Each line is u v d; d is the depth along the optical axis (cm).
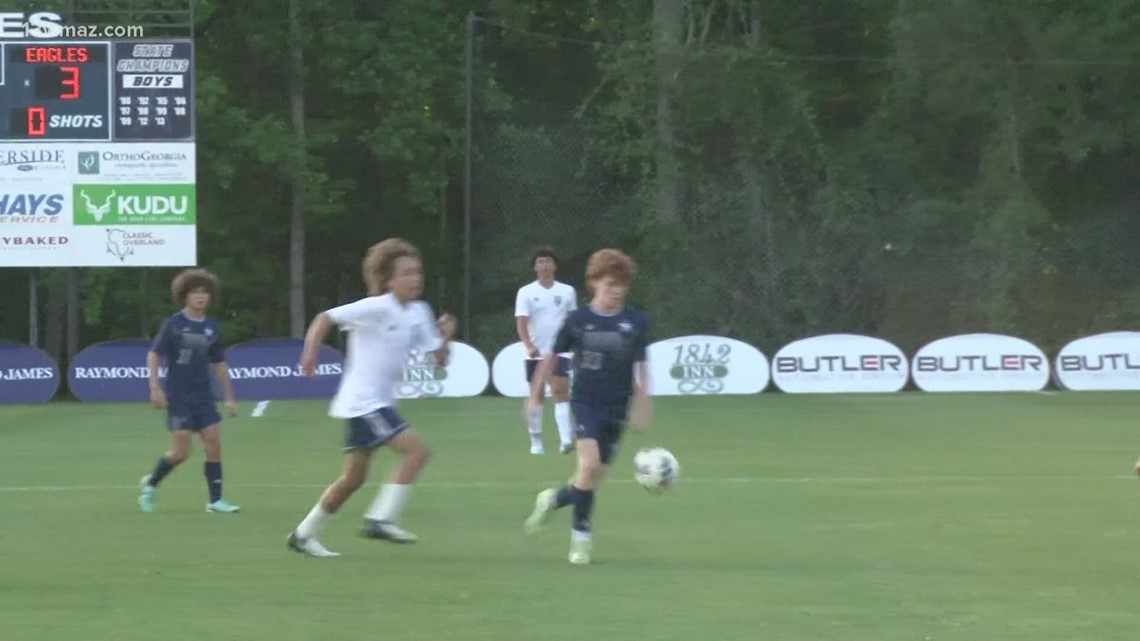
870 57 13850
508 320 12256
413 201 13388
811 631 2806
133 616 2934
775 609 3009
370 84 13150
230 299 13775
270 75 13525
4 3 11562
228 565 3556
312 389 10444
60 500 4900
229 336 13662
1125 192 12738
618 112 12438
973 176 12900
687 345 10575
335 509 3653
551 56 13838
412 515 4478
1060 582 3319
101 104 10062
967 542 3912
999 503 4703
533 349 6153
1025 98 12594
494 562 3597
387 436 3528
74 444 7050
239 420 8431
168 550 3803
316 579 3356
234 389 10306
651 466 3619
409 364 10400
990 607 3031
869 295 12500
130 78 10069
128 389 10431
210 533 4116
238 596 3144
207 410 4569
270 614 2953
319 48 13175
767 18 13875
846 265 12506
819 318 12462
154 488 4628
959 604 3062
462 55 13438
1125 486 5141
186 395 4544
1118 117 12669
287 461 6162
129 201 10125
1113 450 6425
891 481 5306
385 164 13850
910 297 12431
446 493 5028
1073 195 12838
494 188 12688
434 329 3600
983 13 12738
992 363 10744
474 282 12519
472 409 9231
